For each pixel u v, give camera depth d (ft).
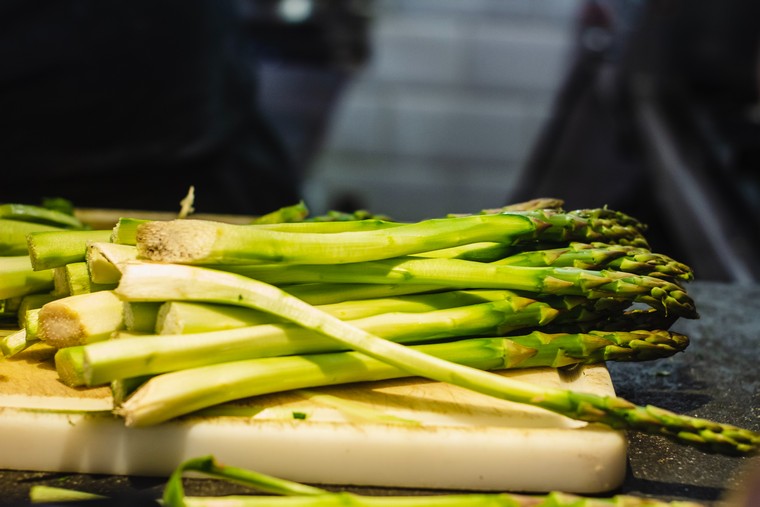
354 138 6.19
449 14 6.09
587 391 1.88
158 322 1.81
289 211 2.13
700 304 2.45
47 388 1.85
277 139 4.17
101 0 3.07
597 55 5.11
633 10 4.39
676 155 3.64
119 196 3.46
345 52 5.62
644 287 1.86
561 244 1.99
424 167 6.35
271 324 1.81
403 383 1.89
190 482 1.77
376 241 1.84
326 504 1.62
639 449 1.86
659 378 2.10
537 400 1.73
